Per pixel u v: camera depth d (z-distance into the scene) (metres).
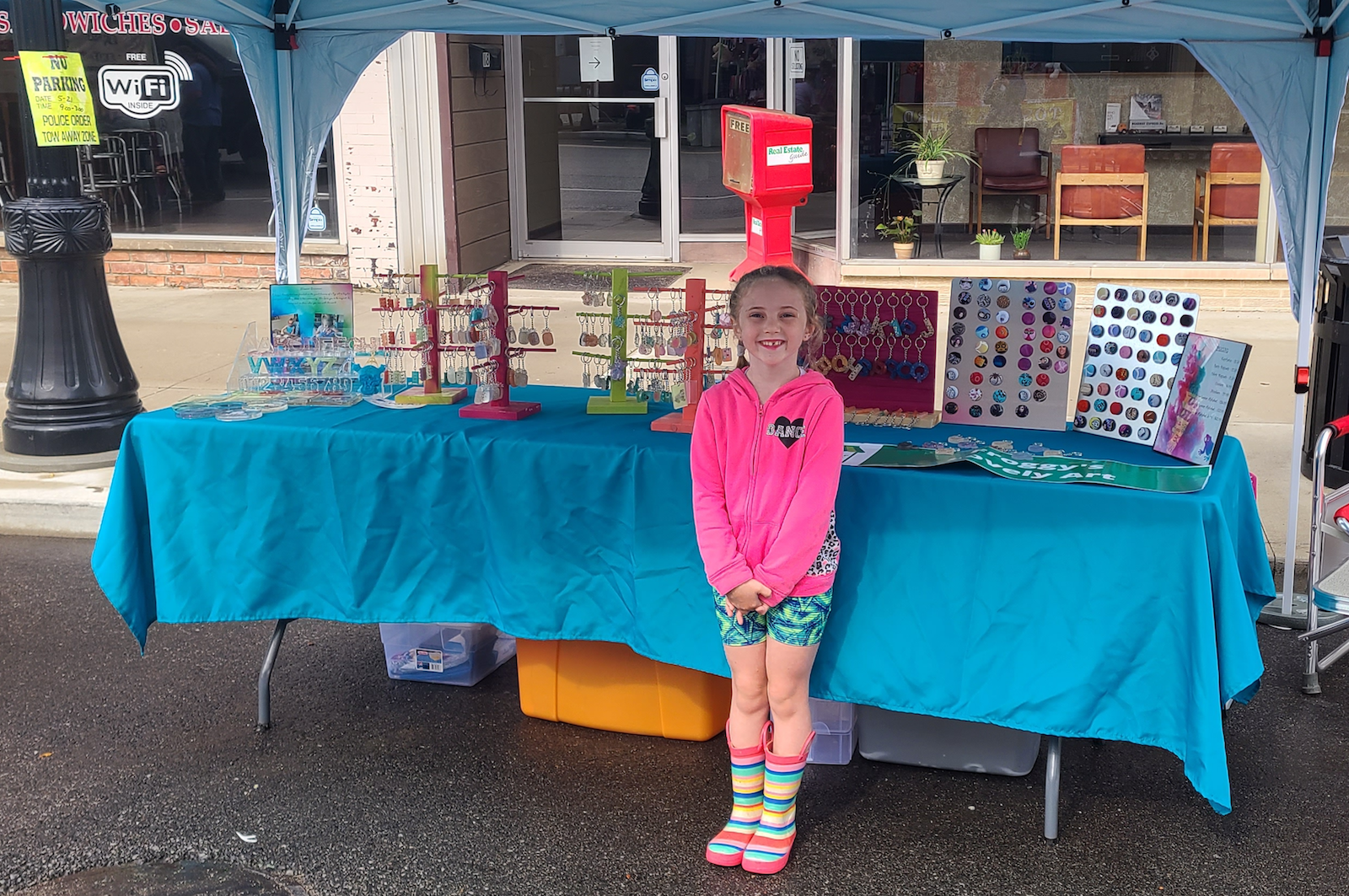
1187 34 3.99
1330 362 5.41
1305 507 5.29
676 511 3.20
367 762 3.54
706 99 10.87
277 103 4.64
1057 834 3.12
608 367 3.90
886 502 3.03
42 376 6.14
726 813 3.24
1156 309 3.38
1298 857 3.01
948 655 3.05
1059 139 9.25
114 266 10.79
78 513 5.59
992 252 9.51
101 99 10.43
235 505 3.57
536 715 3.77
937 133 9.38
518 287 9.88
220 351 8.30
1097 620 2.92
